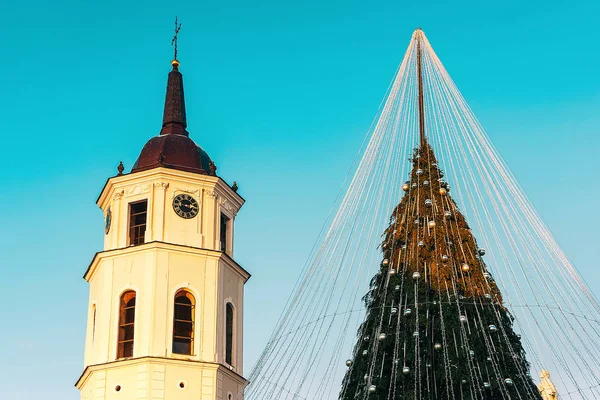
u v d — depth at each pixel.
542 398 43.56
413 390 41.31
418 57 46.75
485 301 42.50
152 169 68.62
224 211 70.81
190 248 67.25
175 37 77.31
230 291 68.94
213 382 64.56
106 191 70.50
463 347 41.50
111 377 64.25
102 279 67.56
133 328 65.50
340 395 43.25
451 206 44.31
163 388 63.31
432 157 45.34
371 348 42.75
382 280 43.84
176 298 66.38
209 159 72.56
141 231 68.50
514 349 42.34
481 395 41.03
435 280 42.69
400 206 44.72
